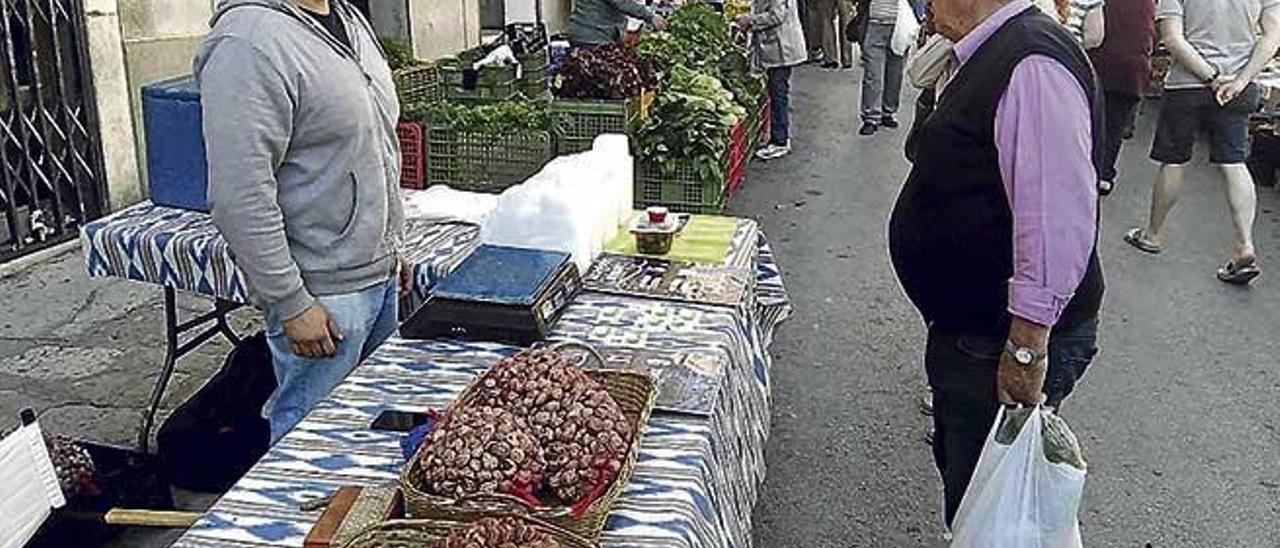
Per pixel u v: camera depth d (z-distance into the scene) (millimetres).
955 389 2508
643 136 4785
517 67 5527
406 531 1584
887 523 3385
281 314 2449
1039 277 2168
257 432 3318
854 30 9672
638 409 2020
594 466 1702
